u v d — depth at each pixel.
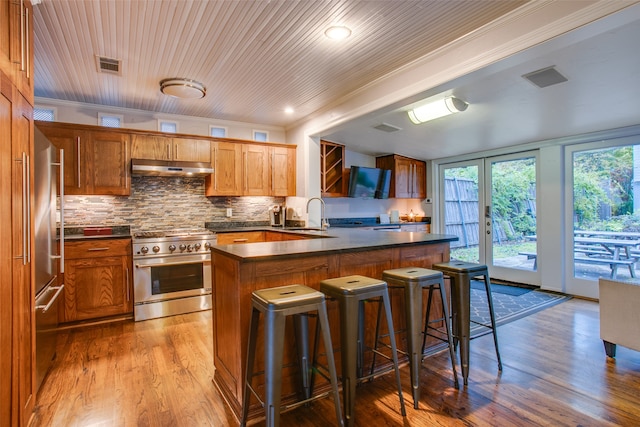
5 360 1.51
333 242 2.61
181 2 2.08
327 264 2.22
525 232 5.05
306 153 4.81
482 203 5.61
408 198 6.45
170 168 4.11
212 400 2.09
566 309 3.89
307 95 3.79
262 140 5.18
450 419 1.88
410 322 2.06
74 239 3.40
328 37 2.51
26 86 1.78
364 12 2.20
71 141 3.70
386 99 3.28
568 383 2.26
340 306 1.85
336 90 3.63
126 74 3.18
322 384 2.17
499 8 2.15
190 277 3.90
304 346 2.02
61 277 3.34
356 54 2.79
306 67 3.03
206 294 3.99
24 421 1.74
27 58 1.80
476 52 2.45
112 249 3.59
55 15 2.19
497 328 3.29
